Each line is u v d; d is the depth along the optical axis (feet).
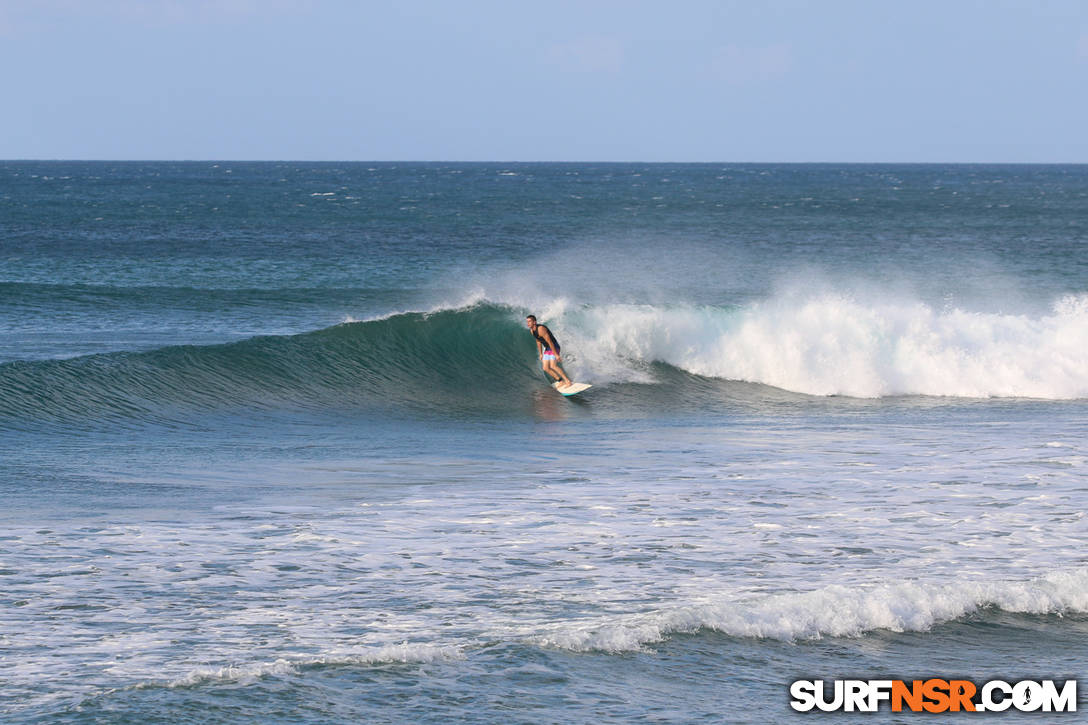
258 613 95.45
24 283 436.76
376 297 457.27
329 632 90.53
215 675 79.00
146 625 91.50
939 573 112.47
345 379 255.09
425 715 74.54
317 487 152.25
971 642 94.58
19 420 193.67
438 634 90.27
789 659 89.15
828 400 264.93
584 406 252.01
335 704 75.46
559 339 287.48
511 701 77.46
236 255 632.38
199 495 144.05
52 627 90.33
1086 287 519.60
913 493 152.56
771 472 168.96
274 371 248.73
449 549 118.93
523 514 136.87
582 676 82.79
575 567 112.47
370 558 114.62
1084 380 279.69
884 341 286.66
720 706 79.25
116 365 228.22
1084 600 103.96
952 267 613.11
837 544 123.65
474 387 263.90
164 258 605.31
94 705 73.36
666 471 169.68
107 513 131.54
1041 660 91.30
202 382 234.99
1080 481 162.20
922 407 255.29
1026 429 220.43
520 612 97.09
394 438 204.54
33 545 115.65
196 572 107.86
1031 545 124.36
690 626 93.35
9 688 76.48
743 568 113.09
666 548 120.67
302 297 449.89
